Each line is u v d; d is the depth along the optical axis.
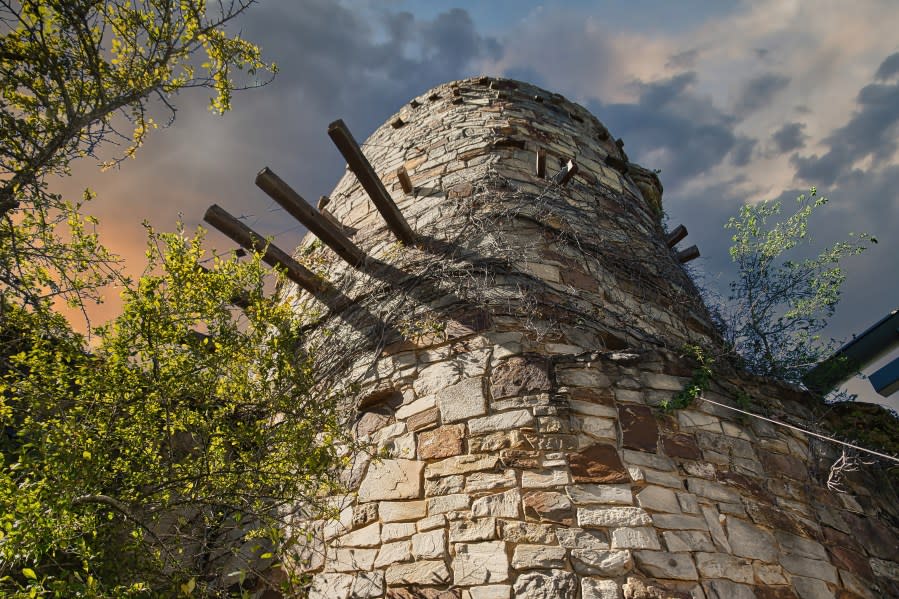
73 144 3.15
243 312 3.99
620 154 8.08
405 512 3.64
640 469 3.62
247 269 3.89
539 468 3.55
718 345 5.41
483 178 5.71
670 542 3.32
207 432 3.84
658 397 4.06
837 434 4.68
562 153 6.55
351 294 5.26
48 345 3.48
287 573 3.79
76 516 3.12
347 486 3.98
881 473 4.70
